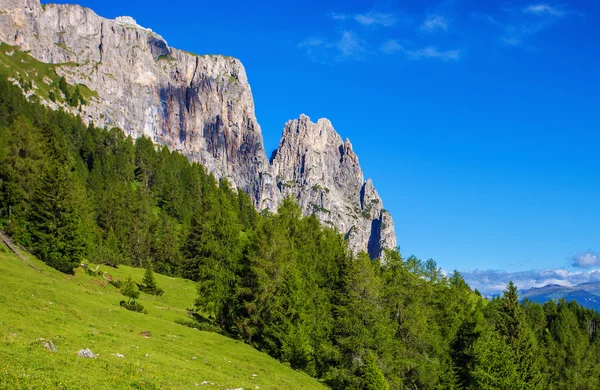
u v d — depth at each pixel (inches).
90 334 1378.0
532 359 2628.0
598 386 4047.7
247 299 2405.3
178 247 4680.1
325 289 2642.7
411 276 2401.6
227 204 2898.6
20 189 3075.8
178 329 2091.5
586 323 5620.1
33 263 2490.2
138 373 1031.0
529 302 5629.9
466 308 3078.2
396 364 2178.9
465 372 2466.8
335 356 2153.1
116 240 4530.0
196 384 1116.5
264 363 1945.1
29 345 1011.3
